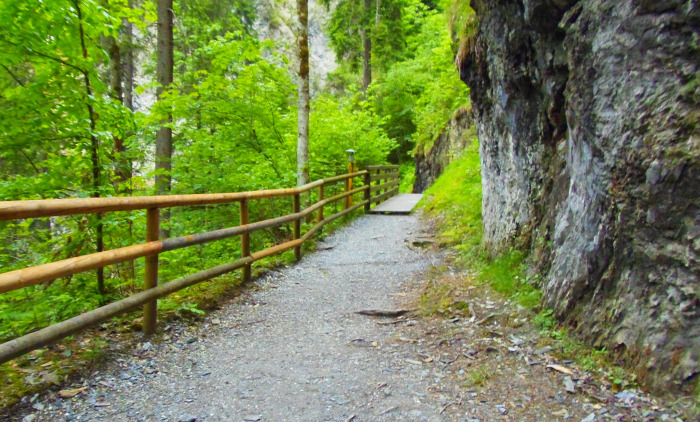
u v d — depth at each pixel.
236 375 2.93
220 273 4.36
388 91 23.12
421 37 21.86
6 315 3.33
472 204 7.94
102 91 4.20
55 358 2.87
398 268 5.84
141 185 5.04
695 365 2.22
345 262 6.30
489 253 5.21
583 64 2.99
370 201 11.30
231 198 4.57
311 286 5.11
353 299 4.61
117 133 4.40
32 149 4.21
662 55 2.41
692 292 2.29
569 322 3.13
